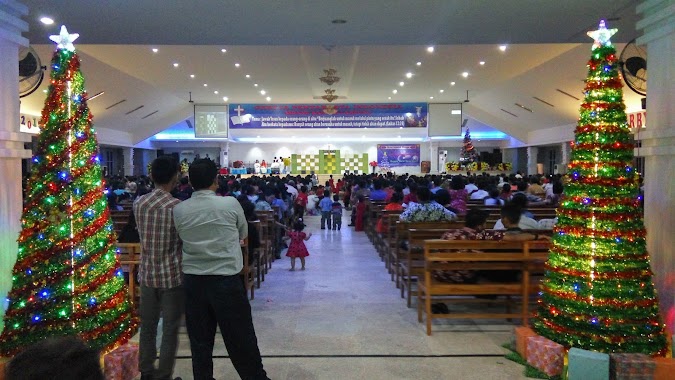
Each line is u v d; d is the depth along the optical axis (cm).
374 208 1226
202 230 375
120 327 461
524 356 473
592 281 448
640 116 1677
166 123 2952
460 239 560
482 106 2895
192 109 2950
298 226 954
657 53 500
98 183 462
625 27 685
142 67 1836
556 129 2609
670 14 468
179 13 606
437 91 2484
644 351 434
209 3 569
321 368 460
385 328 577
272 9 595
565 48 1576
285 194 1403
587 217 456
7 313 423
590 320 442
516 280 578
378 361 476
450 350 504
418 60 1781
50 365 116
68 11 592
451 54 1680
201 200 382
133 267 594
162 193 401
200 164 387
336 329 573
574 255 459
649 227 514
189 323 383
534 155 3028
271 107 2819
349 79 2158
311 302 695
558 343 452
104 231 461
